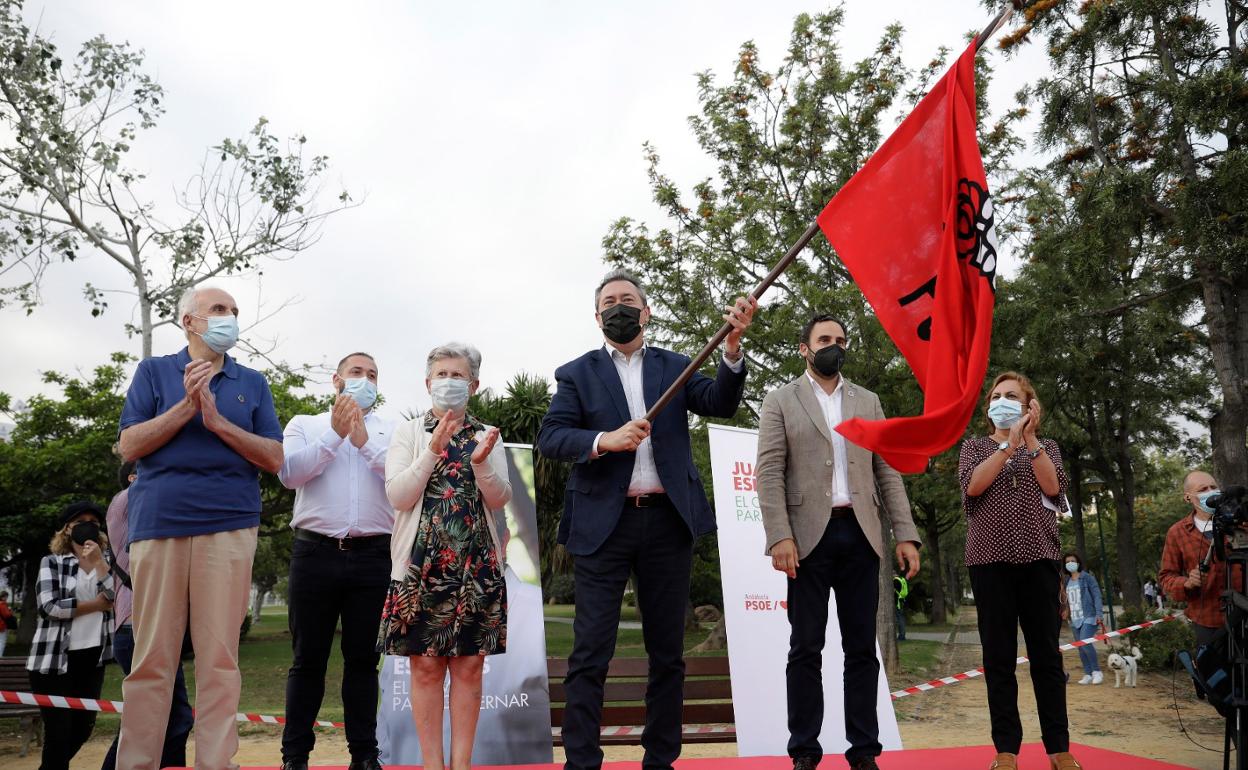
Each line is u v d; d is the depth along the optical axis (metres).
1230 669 4.39
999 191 16.62
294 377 19.88
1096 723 9.51
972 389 3.69
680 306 15.48
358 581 4.59
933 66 14.72
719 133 15.16
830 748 6.32
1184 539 6.02
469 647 3.87
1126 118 15.57
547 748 6.09
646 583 3.86
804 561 4.30
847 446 4.45
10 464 25.72
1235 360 14.81
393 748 5.95
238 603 3.84
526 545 6.54
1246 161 12.75
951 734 9.13
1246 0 14.45
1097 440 22.91
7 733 10.02
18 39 16.61
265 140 18.03
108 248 17.53
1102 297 17.55
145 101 17.53
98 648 6.17
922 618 41.22
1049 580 4.37
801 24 14.93
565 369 4.17
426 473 3.90
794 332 14.10
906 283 4.05
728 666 7.05
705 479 15.96
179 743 4.84
